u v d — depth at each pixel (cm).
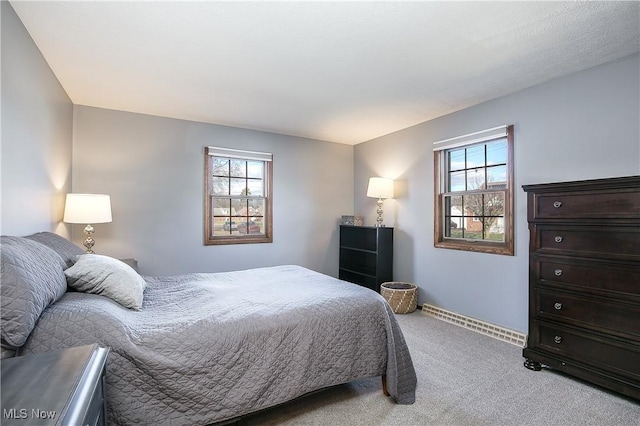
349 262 487
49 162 250
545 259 233
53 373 87
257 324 164
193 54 227
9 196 176
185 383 140
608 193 201
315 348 175
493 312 310
